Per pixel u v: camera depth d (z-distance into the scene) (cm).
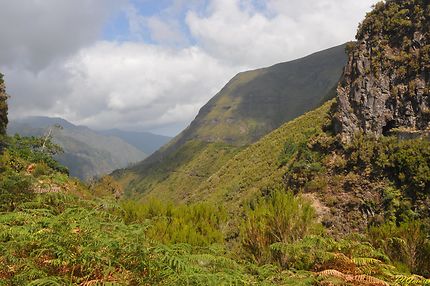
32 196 942
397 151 3241
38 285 356
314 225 778
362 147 3553
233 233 954
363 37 4053
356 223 3106
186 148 19150
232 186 6216
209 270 448
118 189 3950
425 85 3462
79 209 530
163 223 818
